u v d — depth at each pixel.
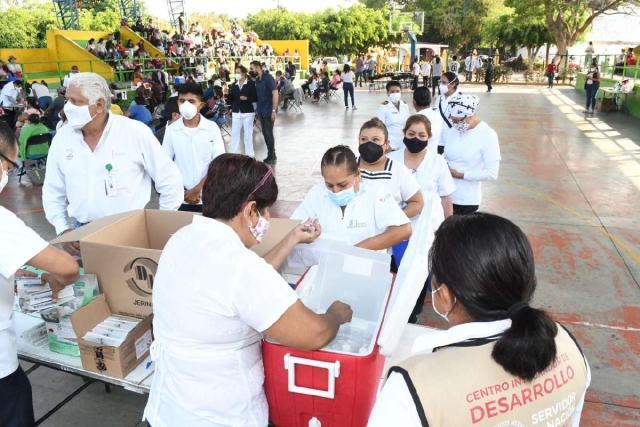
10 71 14.20
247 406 1.30
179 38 23.45
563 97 19.02
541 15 27.75
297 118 14.45
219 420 1.27
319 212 2.41
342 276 1.73
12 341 1.64
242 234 1.33
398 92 5.32
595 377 2.92
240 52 26.42
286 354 1.31
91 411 2.65
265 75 8.23
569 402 0.98
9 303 1.61
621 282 4.13
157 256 1.74
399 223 2.28
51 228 5.62
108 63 17.08
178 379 1.28
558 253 4.73
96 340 1.71
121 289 1.84
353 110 16.25
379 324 1.45
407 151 3.34
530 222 5.59
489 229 0.96
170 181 2.76
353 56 42.84
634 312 3.65
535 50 33.78
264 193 1.31
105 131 2.52
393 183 2.83
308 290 1.73
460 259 0.94
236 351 1.26
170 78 17.91
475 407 0.88
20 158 7.44
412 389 0.88
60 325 1.81
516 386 0.91
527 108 15.64
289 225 2.00
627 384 2.86
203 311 1.20
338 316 1.42
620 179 7.33
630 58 17.17
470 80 28.16
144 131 2.64
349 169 2.20
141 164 2.67
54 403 2.71
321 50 42.78
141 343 1.77
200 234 1.26
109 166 2.54
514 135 10.94
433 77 20.98
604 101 14.56
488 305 0.94
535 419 0.93
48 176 2.67
